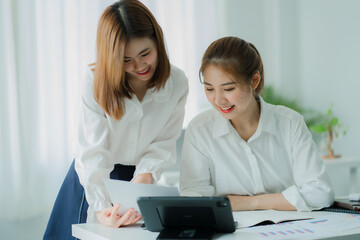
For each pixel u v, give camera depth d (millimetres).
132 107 1556
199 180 1628
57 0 3152
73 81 3270
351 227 1164
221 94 1394
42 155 3080
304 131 1556
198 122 1648
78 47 3299
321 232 1125
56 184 3152
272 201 1439
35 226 3029
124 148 1643
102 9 3406
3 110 2838
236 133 1592
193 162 1636
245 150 1587
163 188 1202
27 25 2963
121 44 1357
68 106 3240
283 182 1593
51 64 3127
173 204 1114
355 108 4062
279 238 1078
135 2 1409
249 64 1419
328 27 4305
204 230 1140
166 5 3969
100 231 1251
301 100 4625
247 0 4535
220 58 1372
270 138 1583
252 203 1457
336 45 4230
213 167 1650
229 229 1140
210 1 4254
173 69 1711
